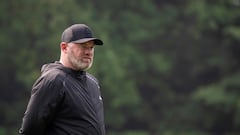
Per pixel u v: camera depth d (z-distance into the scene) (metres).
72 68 14.16
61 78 13.90
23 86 76.88
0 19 74.81
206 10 79.06
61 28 72.88
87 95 14.19
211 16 79.00
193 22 84.31
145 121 81.25
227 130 79.88
